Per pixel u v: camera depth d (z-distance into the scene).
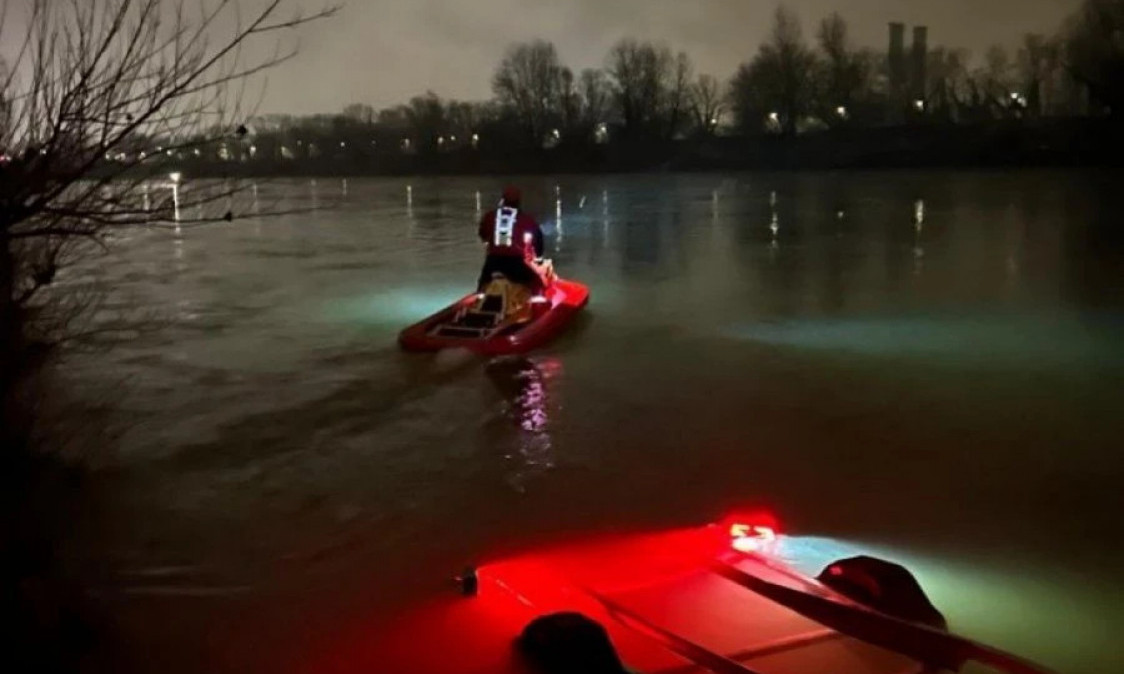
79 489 6.97
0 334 5.65
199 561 5.88
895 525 6.42
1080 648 4.82
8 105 4.30
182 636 4.95
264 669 4.61
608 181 61.19
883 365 10.99
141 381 10.53
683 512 6.64
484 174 76.44
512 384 10.28
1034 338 12.35
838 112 73.00
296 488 7.18
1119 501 6.79
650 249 23.94
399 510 6.73
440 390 10.06
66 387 10.06
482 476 7.42
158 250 26.02
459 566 5.75
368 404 9.59
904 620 4.22
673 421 8.87
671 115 76.50
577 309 14.11
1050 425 8.60
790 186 50.66
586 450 8.05
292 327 13.98
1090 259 19.86
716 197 43.41
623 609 4.36
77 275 10.77
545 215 35.28
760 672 3.89
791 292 16.70
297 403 9.62
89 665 4.62
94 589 5.44
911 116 71.88
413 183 64.94
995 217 29.45
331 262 22.62
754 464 7.66
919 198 38.31
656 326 13.52
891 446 8.09
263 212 6.38
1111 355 11.30
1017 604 5.28
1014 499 6.88
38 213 4.27
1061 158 55.91
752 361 11.28
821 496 6.96
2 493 6.11
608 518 6.54
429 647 4.43
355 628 4.95
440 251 24.64
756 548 5.48
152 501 6.88
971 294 16.03
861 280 17.92
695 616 4.32
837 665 3.94
